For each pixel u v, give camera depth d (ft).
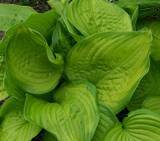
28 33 2.42
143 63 2.43
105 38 2.43
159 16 2.90
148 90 2.72
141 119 2.41
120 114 2.81
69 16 2.57
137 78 2.43
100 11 2.65
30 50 2.52
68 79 2.60
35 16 2.50
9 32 2.54
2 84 2.69
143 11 2.83
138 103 2.71
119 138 2.36
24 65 2.51
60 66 2.54
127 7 2.79
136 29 2.87
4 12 2.98
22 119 2.56
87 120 2.31
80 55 2.50
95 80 2.55
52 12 2.54
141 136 2.37
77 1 2.64
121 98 2.45
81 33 2.55
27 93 2.51
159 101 2.62
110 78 2.51
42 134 2.83
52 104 2.45
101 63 2.51
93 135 2.33
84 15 2.63
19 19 2.97
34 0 3.88
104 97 2.48
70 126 2.29
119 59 2.47
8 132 2.53
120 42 2.42
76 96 2.45
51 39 2.74
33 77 2.52
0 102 3.20
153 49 2.72
